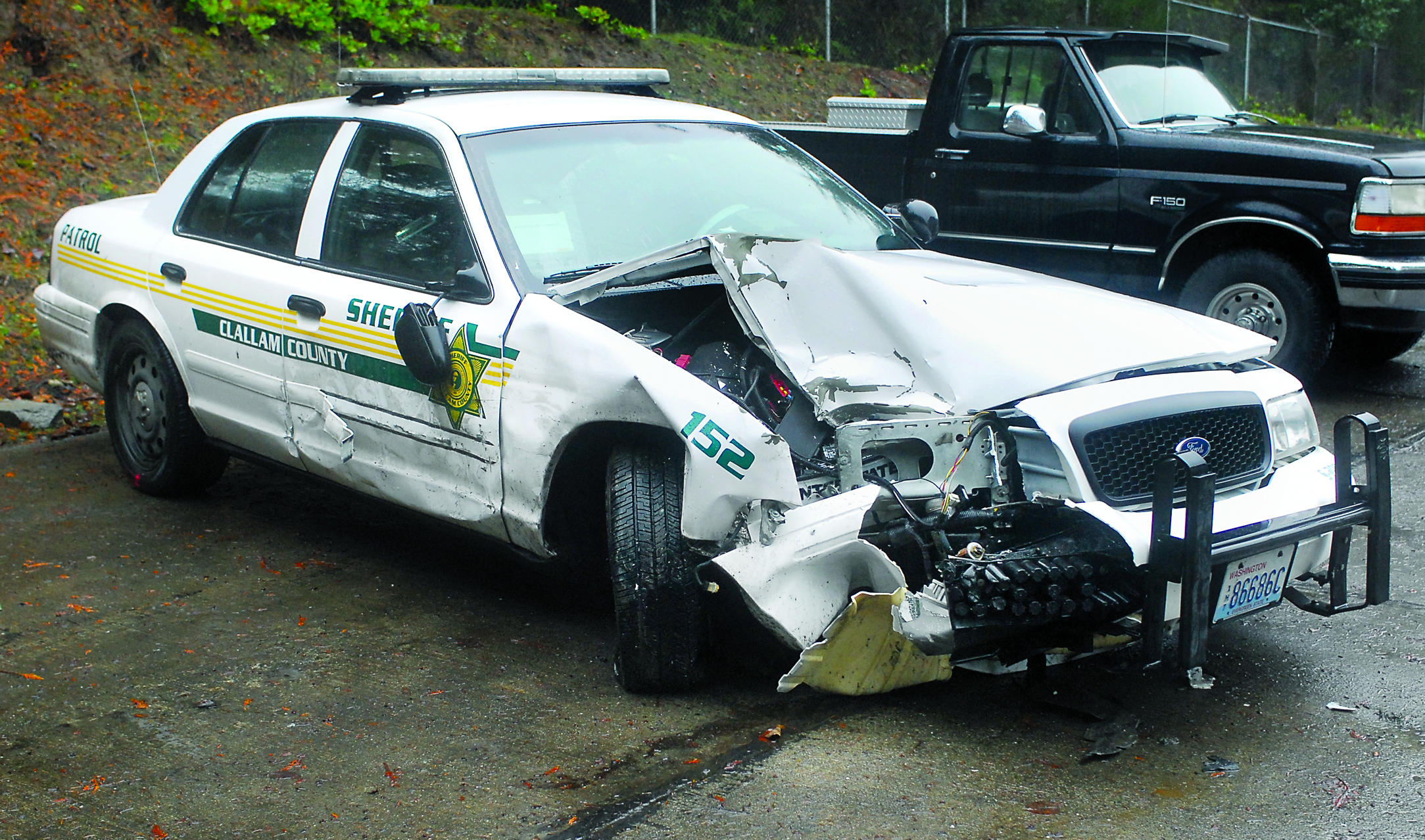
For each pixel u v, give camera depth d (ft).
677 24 52.16
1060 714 12.09
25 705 12.52
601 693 12.68
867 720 11.96
